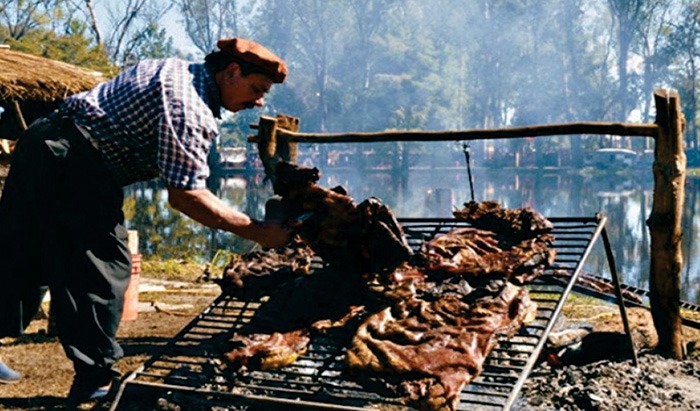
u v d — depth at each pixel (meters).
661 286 4.79
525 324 3.35
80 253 3.55
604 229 3.97
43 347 5.43
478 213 4.11
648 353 4.79
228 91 3.53
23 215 3.65
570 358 4.33
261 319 3.47
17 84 7.64
